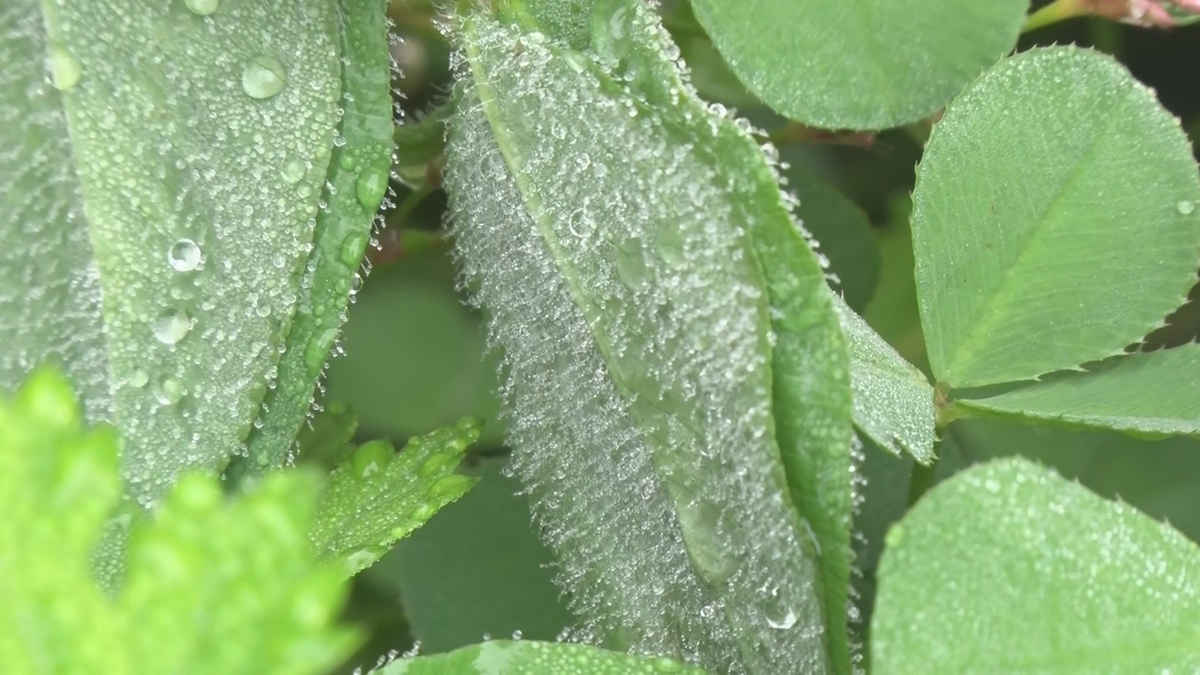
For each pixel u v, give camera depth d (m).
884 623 0.17
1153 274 0.19
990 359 0.19
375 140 0.18
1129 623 0.17
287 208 0.18
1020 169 0.19
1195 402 0.18
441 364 0.20
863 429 0.18
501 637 0.20
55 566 0.14
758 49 0.19
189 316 0.18
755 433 0.17
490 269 0.18
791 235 0.17
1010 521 0.17
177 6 0.18
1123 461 0.20
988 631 0.17
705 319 0.17
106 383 0.18
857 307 0.21
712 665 0.18
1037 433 0.20
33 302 0.18
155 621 0.14
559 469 0.18
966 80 0.19
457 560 0.20
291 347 0.18
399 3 0.20
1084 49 0.19
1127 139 0.19
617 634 0.18
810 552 0.17
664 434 0.18
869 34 0.19
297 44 0.18
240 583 0.14
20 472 0.15
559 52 0.18
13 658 0.14
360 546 0.18
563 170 0.18
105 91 0.18
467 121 0.18
